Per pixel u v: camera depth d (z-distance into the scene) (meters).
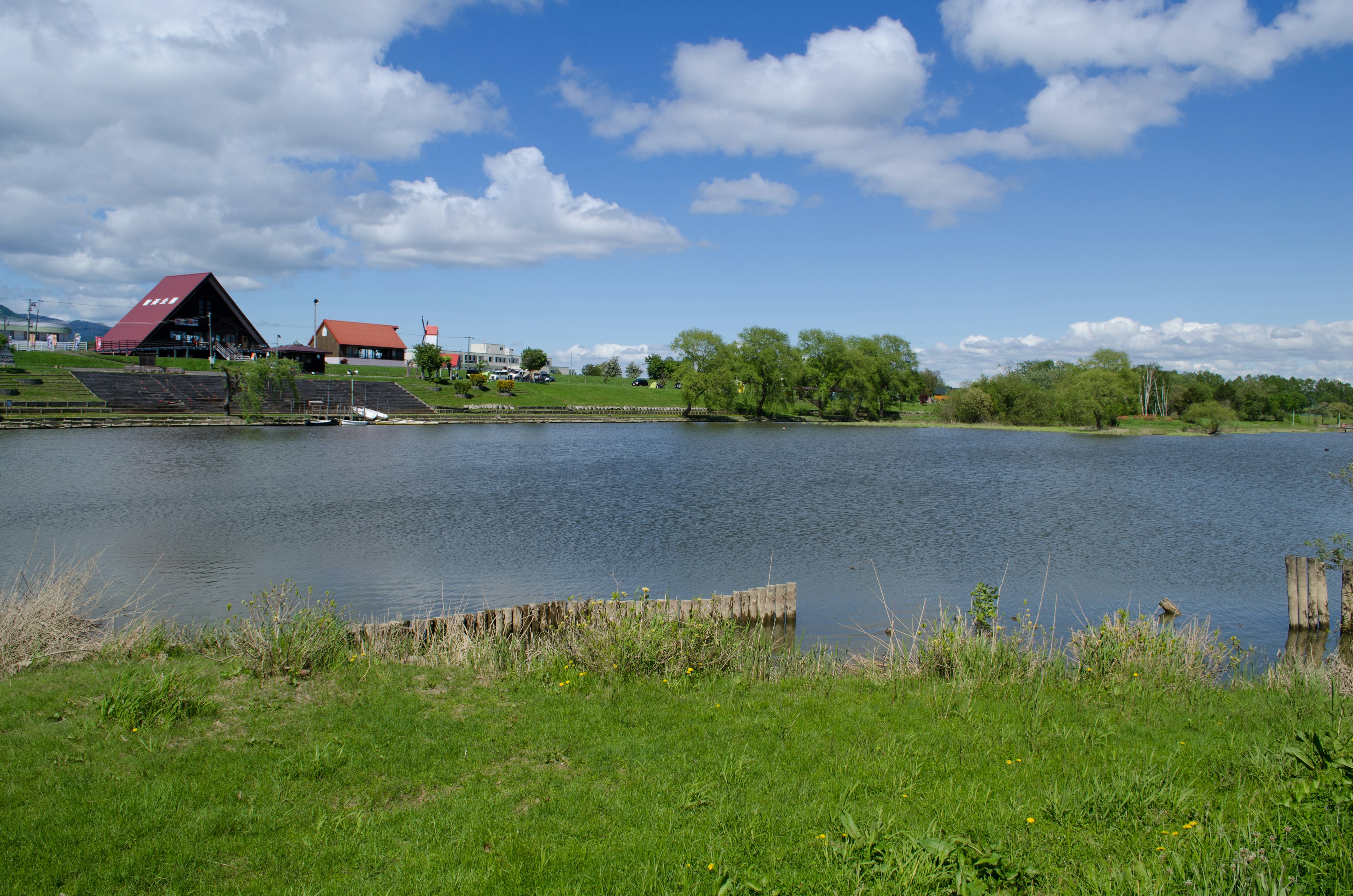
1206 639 13.42
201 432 66.38
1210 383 150.38
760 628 14.59
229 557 23.31
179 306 101.31
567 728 8.41
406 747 7.82
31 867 5.52
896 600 19.89
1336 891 4.64
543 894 5.22
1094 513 35.16
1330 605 20.66
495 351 176.00
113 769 7.02
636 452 62.66
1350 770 6.13
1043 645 13.20
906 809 6.45
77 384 76.56
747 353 112.06
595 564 23.34
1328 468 56.69
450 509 32.66
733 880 5.20
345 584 20.61
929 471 52.44
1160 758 7.59
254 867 5.68
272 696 9.11
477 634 12.52
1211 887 4.83
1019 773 7.26
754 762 7.54
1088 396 102.75
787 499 37.66
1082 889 5.04
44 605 11.87
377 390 97.50
